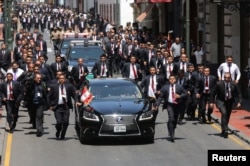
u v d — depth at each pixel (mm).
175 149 30828
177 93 32562
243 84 50156
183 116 38219
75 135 34781
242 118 39688
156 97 36875
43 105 34625
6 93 35312
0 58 51250
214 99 36562
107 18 123312
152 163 27828
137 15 109188
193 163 27719
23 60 46875
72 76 43656
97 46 54812
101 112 31312
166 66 41969
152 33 86875
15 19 112812
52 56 83375
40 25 131000
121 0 112625
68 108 33281
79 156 29391
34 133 35500
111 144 32062
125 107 31656
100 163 27906
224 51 56188
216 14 60531
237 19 52906
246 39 50156
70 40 66438
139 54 53719
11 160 28766
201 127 37250
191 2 70312
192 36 70875
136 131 31188
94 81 34656
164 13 88312
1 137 34000
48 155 29734
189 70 39062
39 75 34562
